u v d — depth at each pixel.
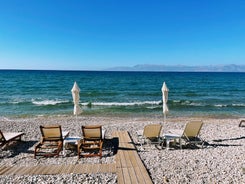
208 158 6.78
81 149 7.52
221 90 38.84
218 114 17.75
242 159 6.66
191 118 15.88
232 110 19.62
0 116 16.31
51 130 7.28
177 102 24.20
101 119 15.12
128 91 35.50
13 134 8.55
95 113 17.66
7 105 21.33
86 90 36.84
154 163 6.29
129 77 78.38
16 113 17.58
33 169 5.76
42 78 65.81
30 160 6.79
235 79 74.38
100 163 6.37
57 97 27.78
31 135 9.90
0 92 33.06
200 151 7.62
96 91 35.28
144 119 15.30
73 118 15.49
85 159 6.79
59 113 17.58
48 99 25.86
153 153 7.34
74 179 5.14
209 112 18.61
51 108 19.86
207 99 27.02
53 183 4.94
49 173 5.48
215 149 7.86
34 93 32.12
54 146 7.49
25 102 22.89
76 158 6.91
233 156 6.97
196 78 78.44
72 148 7.84
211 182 5.04
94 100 25.67
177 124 12.47
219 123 13.51
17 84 46.41
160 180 5.12
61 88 39.38
